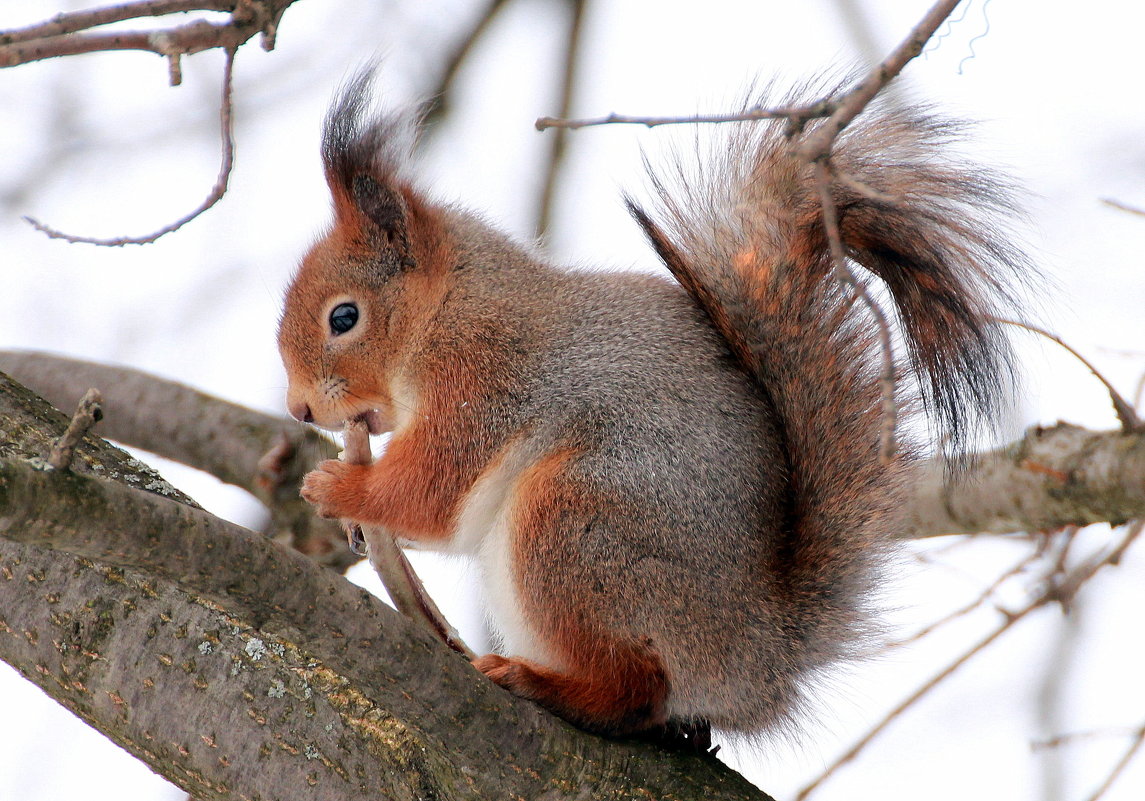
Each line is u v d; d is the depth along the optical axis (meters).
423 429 9.59
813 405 8.91
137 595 7.22
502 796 7.05
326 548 11.27
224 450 11.47
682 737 8.09
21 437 7.73
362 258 10.28
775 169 9.48
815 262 9.20
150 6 6.39
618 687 7.95
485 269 10.12
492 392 9.52
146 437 11.52
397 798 6.90
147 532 5.82
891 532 8.73
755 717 8.34
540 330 9.64
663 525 8.32
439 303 10.02
